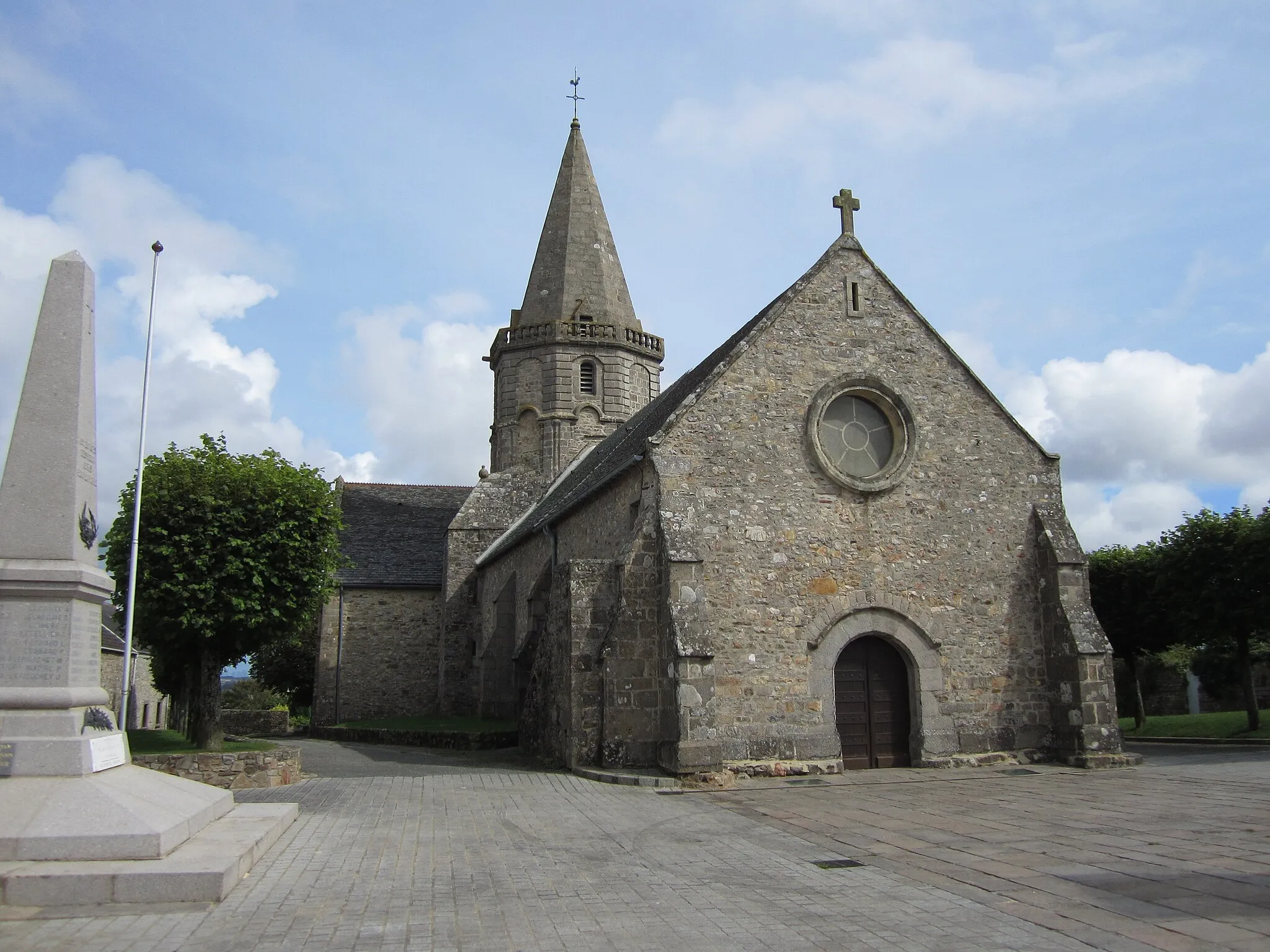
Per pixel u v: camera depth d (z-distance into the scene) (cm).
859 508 1825
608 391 3766
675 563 1641
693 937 682
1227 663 3362
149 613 1662
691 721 1566
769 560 1747
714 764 1559
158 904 768
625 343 3800
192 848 883
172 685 2381
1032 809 1259
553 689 1934
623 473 1892
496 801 1376
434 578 3688
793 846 1030
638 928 705
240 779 1558
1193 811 1200
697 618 1622
